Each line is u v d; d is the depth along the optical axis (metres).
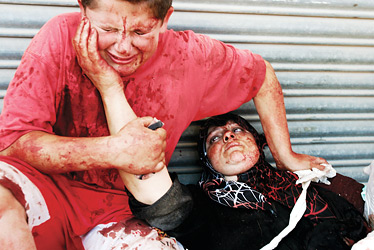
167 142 1.54
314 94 2.14
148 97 1.43
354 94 2.18
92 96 1.32
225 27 1.89
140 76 1.39
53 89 1.25
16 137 1.14
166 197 1.21
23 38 1.72
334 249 1.40
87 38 1.10
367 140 2.30
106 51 1.17
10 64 1.75
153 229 1.31
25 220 1.04
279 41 1.98
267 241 1.42
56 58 1.24
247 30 1.92
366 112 2.24
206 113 1.65
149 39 1.14
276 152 1.78
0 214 0.97
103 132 1.41
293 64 2.05
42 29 1.26
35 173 1.15
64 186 1.32
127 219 1.36
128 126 1.11
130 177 1.18
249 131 1.78
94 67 1.14
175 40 1.46
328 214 1.50
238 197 1.50
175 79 1.45
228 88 1.63
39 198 1.12
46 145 1.12
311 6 1.93
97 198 1.39
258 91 1.69
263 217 1.47
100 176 1.42
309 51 2.04
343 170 2.36
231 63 1.57
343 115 2.22
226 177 1.65
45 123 1.21
